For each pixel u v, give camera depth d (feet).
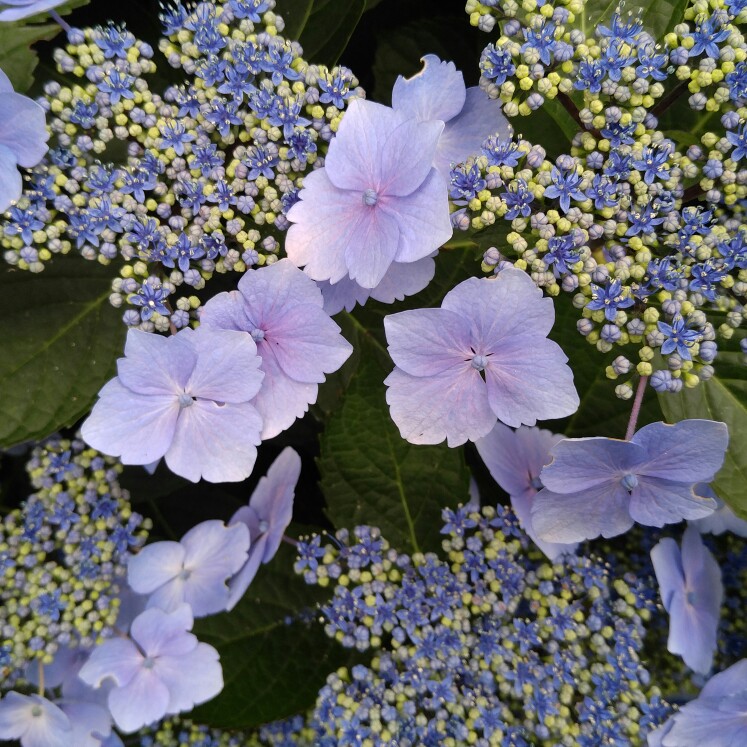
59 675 0.80
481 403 0.63
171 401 0.64
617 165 0.61
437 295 0.83
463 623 0.73
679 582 0.77
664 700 0.76
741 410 0.65
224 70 0.64
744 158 0.64
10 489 0.88
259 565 0.85
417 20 0.88
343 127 0.62
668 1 0.68
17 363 0.74
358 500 0.81
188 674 0.78
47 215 0.63
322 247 0.63
